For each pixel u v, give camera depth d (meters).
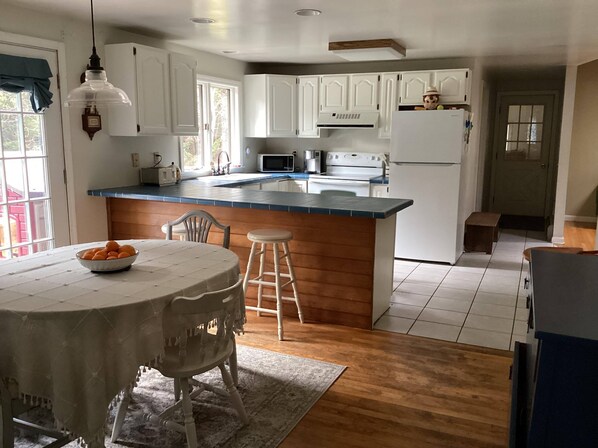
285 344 3.46
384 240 3.88
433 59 6.20
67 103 2.65
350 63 6.68
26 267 2.48
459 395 2.80
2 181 3.65
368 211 3.47
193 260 2.65
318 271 3.85
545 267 1.96
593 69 7.94
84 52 4.20
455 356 3.28
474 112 6.37
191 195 4.21
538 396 1.35
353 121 6.27
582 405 1.32
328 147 6.98
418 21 4.06
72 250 2.83
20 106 3.74
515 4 3.50
